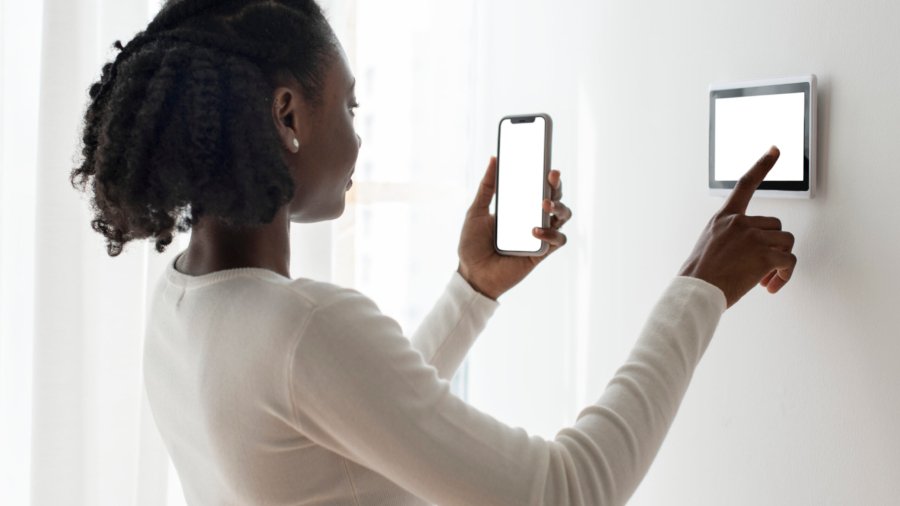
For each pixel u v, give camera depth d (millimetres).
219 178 607
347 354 585
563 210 909
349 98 733
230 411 620
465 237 950
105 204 659
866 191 823
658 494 1134
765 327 952
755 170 796
